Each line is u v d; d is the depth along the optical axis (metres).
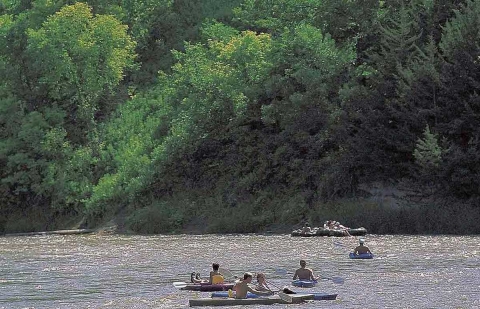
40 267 67.25
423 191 104.31
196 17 163.75
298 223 108.12
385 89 108.31
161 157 122.19
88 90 134.00
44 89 135.62
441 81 105.06
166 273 61.69
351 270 60.78
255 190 116.31
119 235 111.56
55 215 126.25
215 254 76.12
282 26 134.75
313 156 113.19
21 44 136.38
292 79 118.19
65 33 133.38
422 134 105.31
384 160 106.62
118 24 137.00
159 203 118.94
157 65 154.25
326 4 123.06
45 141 128.50
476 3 108.31
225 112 122.50
